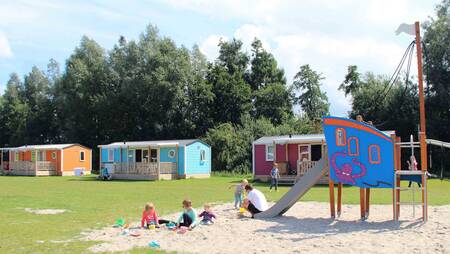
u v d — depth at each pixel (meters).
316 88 71.50
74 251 10.27
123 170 42.09
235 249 10.21
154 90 62.03
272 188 29.31
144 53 64.56
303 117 59.38
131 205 19.17
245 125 55.25
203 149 44.66
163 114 63.34
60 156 51.53
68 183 35.62
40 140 76.94
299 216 14.89
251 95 65.50
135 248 10.45
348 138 13.75
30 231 12.91
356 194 23.41
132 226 13.52
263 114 65.19
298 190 14.45
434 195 22.05
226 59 70.31
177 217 14.88
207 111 63.44
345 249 9.87
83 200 21.42
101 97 63.91
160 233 12.25
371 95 53.56
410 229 11.80
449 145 13.52
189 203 13.09
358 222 13.26
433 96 48.66
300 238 11.17
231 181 36.84
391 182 13.16
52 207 18.59
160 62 62.78
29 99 82.00
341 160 13.79
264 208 15.16
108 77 66.12
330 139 13.99
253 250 10.05
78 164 53.12
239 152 50.69
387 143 13.27
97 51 69.12
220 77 63.97
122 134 65.31
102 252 10.11
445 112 48.97
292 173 36.38
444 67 48.69
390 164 13.18
